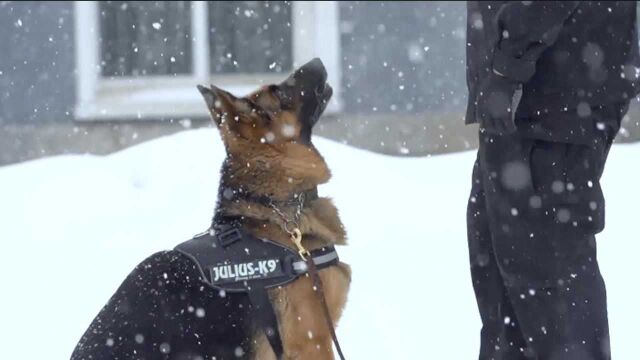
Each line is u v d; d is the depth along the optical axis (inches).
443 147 382.3
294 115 153.6
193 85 390.0
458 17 383.2
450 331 185.2
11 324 198.5
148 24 390.9
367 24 382.6
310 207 151.6
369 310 199.3
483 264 149.3
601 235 231.3
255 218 147.8
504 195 138.7
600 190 139.6
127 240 255.9
